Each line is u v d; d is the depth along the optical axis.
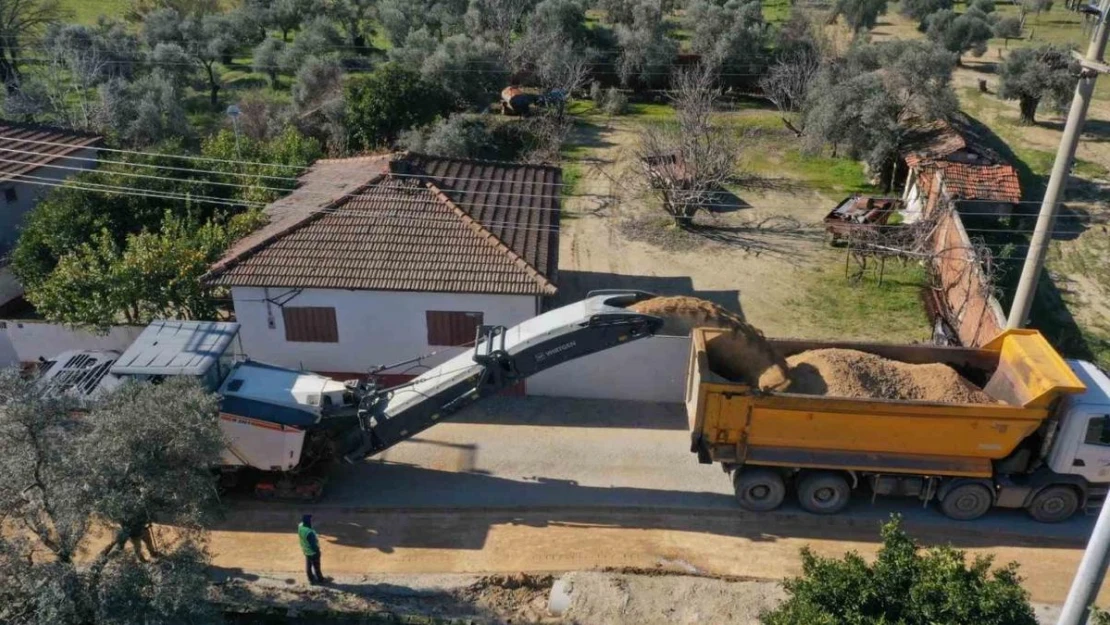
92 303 17.70
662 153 29.47
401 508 14.87
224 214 22.89
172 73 41.09
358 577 13.17
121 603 9.54
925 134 31.48
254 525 14.45
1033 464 14.00
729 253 26.08
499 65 40.75
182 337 14.95
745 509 14.70
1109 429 13.32
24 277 21.20
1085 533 14.12
